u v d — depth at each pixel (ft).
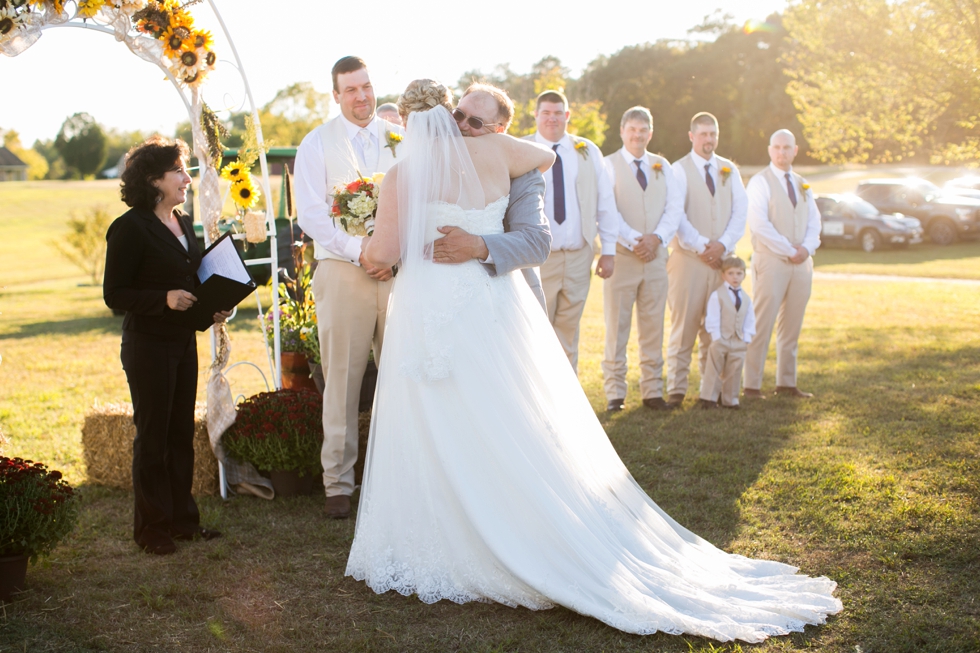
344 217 11.23
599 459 10.83
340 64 12.89
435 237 10.15
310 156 12.96
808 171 148.25
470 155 10.27
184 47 12.50
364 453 14.64
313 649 8.72
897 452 15.11
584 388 21.75
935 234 66.69
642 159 19.76
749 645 8.63
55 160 281.54
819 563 10.66
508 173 10.58
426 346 9.81
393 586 9.91
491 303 10.21
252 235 14.15
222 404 13.56
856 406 18.86
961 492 12.94
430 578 9.84
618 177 19.49
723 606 9.18
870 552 10.86
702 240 19.53
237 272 11.72
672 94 161.99
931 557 10.68
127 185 11.14
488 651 8.52
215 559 11.17
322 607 9.68
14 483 9.93
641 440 16.61
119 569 10.84
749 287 43.47
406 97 10.44
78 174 234.99
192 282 11.51
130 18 12.30
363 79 12.85
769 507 12.73
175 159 11.21
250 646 8.81
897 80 40.22
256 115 13.75
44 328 35.35
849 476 13.78
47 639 8.80
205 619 9.43
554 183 17.74
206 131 13.33
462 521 9.73
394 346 10.19
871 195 70.03
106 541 11.84
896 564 10.48
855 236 65.57
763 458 15.14
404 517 10.00
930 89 38.65
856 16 41.73
